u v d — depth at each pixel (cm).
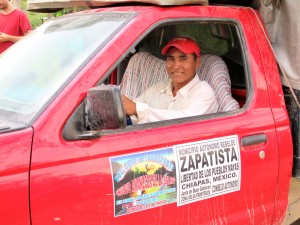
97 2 268
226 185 243
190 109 257
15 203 177
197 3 246
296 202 295
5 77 237
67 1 290
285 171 270
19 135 182
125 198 206
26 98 209
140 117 240
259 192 260
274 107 266
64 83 200
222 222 245
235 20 262
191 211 231
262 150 256
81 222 194
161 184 217
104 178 199
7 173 176
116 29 219
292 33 277
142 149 211
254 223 260
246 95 263
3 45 521
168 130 222
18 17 536
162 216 220
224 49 291
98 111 186
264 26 275
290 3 273
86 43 222
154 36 330
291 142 271
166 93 287
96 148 198
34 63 235
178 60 267
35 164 182
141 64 330
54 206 187
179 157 223
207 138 234
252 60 263
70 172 190
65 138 192
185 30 308
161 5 230
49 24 276
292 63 280
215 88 286
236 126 246
